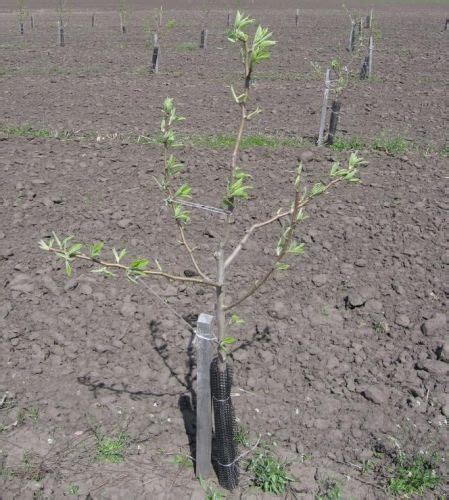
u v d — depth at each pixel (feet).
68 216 19.19
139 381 12.80
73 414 11.99
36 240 17.76
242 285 15.96
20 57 50.31
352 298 15.11
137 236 18.11
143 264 8.30
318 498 10.48
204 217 19.13
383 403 12.29
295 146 25.68
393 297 15.48
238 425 11.83
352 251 17.46
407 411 12.10
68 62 48.01
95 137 26.63
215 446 11.19
